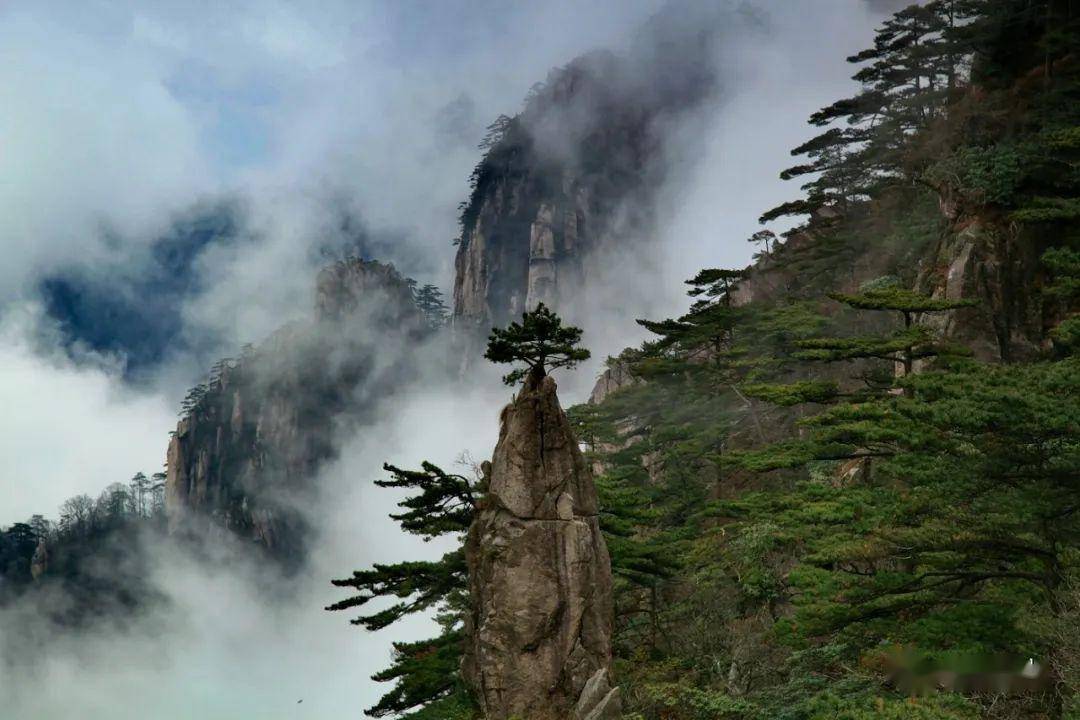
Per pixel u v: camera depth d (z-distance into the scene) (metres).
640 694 34.62
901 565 34.47
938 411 25.50
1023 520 26.75
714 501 50.09
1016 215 48.53
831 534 35.22
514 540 33.88
